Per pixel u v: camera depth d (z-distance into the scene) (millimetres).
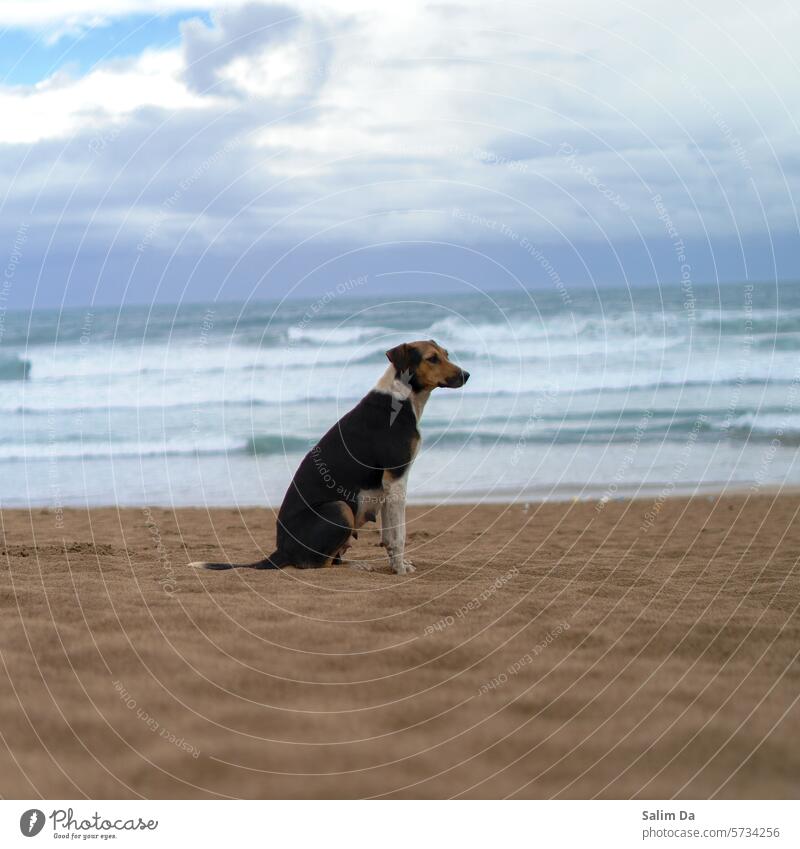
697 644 4656
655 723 3508
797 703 3725
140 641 4496
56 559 7219
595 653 4473
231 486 13969
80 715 3535
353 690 3859
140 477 14844
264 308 40406
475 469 14492
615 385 21250
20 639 4496
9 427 19469
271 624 4883
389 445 6770
